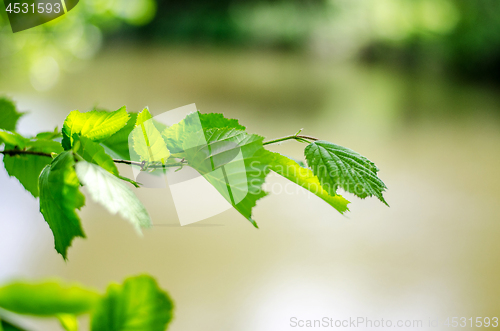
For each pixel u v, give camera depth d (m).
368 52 20.48
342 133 9.10
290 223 4.96
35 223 4.08
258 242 4.47
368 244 4.61
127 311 0.68
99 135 0.82
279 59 20.62
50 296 0.57
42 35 3.71
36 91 7.89
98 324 0.68
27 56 3.98
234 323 3.20
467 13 16.59
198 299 3.45
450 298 3.71
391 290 3.79
